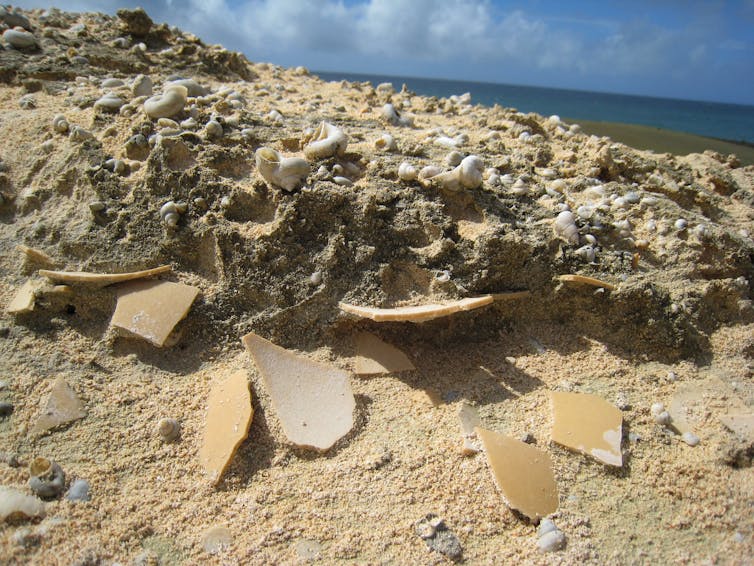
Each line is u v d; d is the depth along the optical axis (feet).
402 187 0.73
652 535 0.54
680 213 0.83
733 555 0.52
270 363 0.63
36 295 0.66
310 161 0.74
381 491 0.55
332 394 0.62
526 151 0.94
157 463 0.56
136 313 0.64
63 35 1.14
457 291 0.68
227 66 1.25
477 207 0.73
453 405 0.63
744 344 0.73
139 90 0.88
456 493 0.55
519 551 0.52
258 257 0.67
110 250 0.69
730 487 0.57
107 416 0.59
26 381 0.60
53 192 0.75
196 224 0.69
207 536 0.51
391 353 0.67
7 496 0.51
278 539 0.51
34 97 0.95
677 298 0.73
